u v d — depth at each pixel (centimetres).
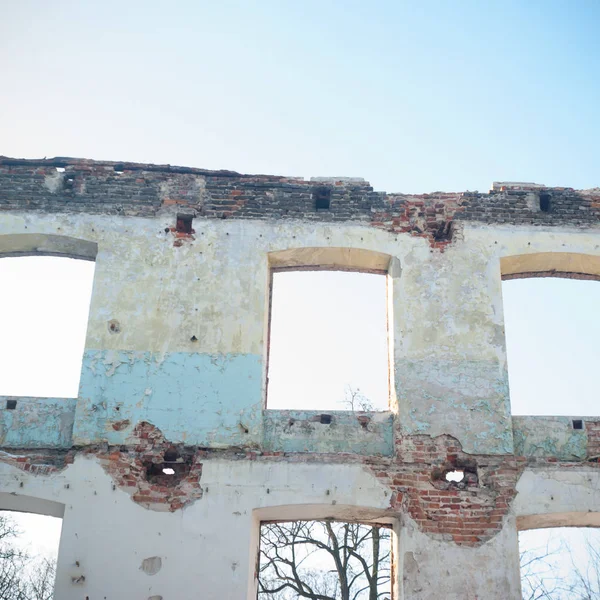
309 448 942
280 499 897
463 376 965
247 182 1073
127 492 900
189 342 975
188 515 890
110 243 1028
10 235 1034
